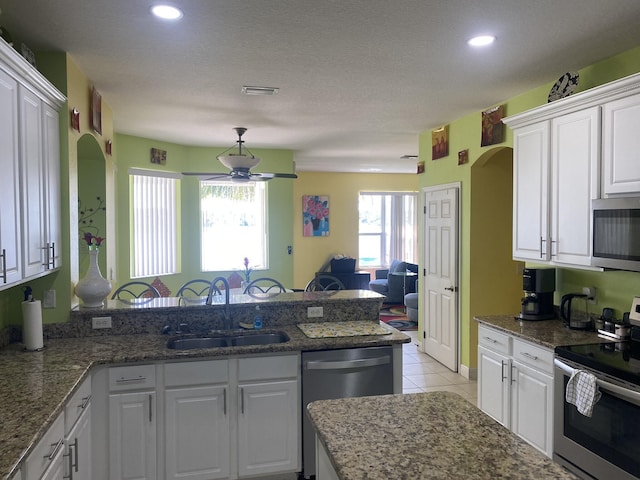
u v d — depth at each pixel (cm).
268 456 280
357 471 132
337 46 283
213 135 569
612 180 267
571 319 336
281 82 354
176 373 266
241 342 317
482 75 340
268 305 335
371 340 298
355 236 1019
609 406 236
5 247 206
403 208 1046
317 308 345
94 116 349
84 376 233
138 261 582
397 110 446
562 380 268
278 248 692
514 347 319
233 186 688
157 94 383
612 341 286
